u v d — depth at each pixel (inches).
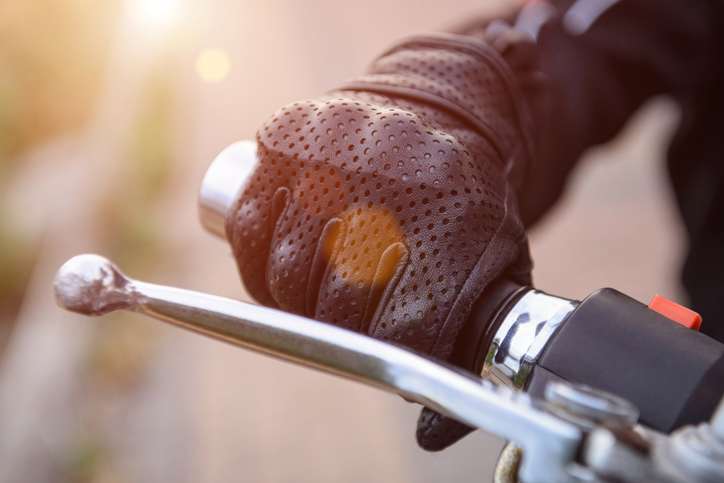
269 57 198.4
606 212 93.8
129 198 103.7
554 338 14.8
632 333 14.5
